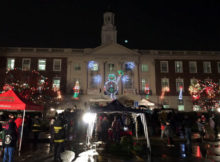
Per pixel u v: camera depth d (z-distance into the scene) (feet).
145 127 43.47
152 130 69.41
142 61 132.57
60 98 123.13
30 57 129.80
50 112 116.57
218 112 99.04
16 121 42.68
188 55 134.31
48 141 54.70
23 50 129.90
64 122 33.17
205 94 122.93
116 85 128.26
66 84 127.95
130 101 87.66
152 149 44.62
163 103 127.75
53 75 128.57
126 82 129.39
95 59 130.72
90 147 46.24
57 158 31.60
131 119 68.03
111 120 67.26
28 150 41.24
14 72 110.32
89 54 130.21
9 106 38.27
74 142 53.78
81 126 68.49
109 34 147.54
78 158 35.37
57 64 130.52
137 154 39.32
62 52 130.72
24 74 112.27
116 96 126.52
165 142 54.95
